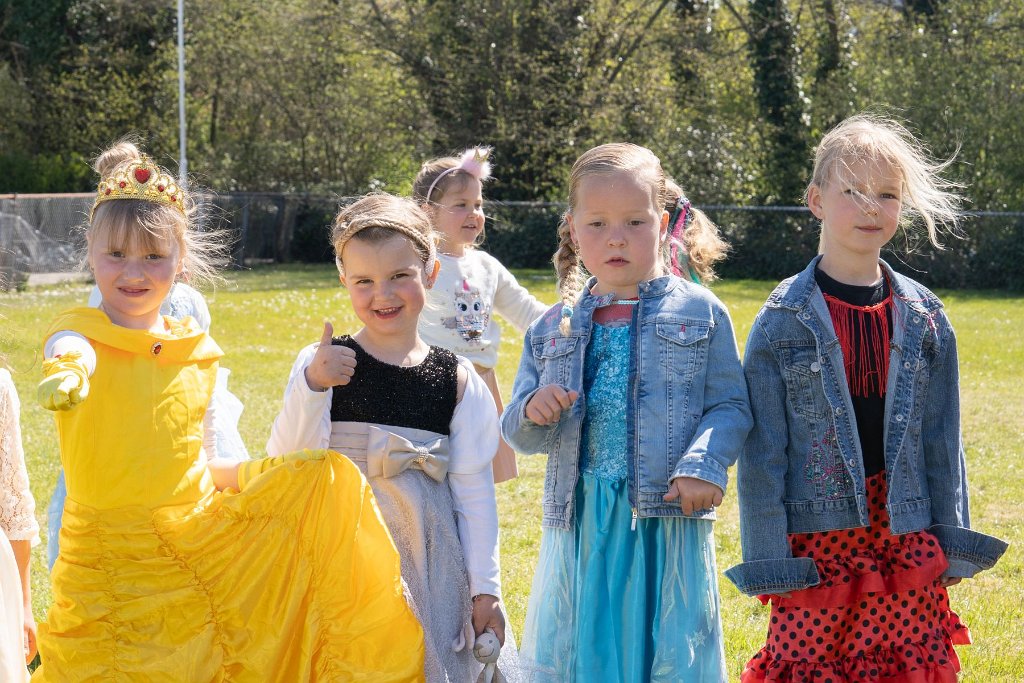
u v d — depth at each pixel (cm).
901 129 352
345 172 2761
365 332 313
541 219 2317
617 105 2433
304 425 295
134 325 295
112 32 2703
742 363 326
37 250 1947
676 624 311
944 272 2019
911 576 311
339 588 283
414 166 2773
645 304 326
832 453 315
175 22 2688
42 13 2650
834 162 320
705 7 2620
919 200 323
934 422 325
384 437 302
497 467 482
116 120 2662
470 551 311
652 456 315
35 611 450
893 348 318
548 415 312
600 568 320
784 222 2131
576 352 331
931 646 312
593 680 314
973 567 316
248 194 2486
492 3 2455
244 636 280
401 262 305
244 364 1145
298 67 2709
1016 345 1292
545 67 2433
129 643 274
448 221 471
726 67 2656
